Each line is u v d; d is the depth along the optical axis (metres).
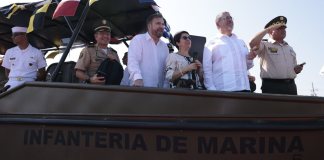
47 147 3.61
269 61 4.75
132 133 3.42
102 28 4.53
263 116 3.27
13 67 5.11
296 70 4.84
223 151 3.28
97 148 3.48
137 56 4.17
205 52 4.26
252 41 4.41
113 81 4.05
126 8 5.39
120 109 3.47
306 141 3.25
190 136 3.33
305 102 3.28
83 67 4.36
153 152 3.37
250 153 3.26
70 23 5.50
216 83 4.16
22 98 3.75
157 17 4.28
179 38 4.31
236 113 3.29
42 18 4.11
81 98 3.58
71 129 3.56
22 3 4.62
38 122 3.64
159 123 3.36
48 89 3.69
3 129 3.77
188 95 3.37
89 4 4.15
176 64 4.11
